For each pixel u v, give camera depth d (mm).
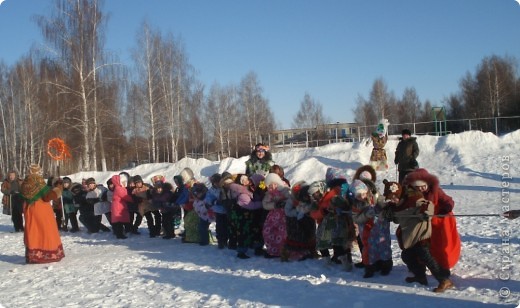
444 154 19109
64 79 30750
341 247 7051
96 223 13227
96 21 31094
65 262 9117
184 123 38844
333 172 7543
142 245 10688
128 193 12172
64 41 30328
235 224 8477
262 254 8586
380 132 17953
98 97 31375
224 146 45750
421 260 5809
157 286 6641
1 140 44000
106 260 8953
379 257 6352
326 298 5520
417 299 5262
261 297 5723
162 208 11477
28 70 38594
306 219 7773
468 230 9180
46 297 6406
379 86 57094
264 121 47125
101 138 31125
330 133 55062
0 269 8844
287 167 20156
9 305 6090
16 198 14352
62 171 35812
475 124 45469
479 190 14484
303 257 7723
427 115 60625
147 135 37188
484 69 47844
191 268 7773
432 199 6027
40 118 37594
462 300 5129
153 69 34719
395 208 6109
